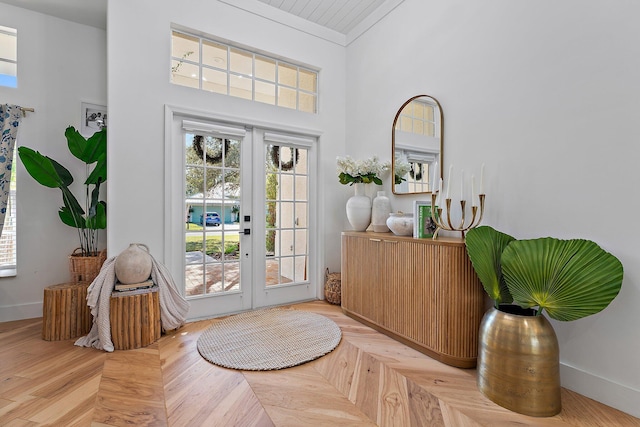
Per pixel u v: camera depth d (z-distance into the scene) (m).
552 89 1.81
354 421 1.45
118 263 2.21
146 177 2.56
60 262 2.96
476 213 2.22
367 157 3.36
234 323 2.71
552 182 1.81
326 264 3.54
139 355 2.10
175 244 2.73
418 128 2.72
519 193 1.97
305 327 2.61
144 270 2.28
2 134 2.66
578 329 1.69
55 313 2.31
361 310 2.75
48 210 2.91
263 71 3.26
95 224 2.76
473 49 2.26
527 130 1.93
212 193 2.93
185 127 2.74
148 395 1.64
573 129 1.72
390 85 3.05
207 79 2.96
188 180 2.80
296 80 3.48
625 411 1.51
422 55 2.69
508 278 1.70
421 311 2.18
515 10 2.00
